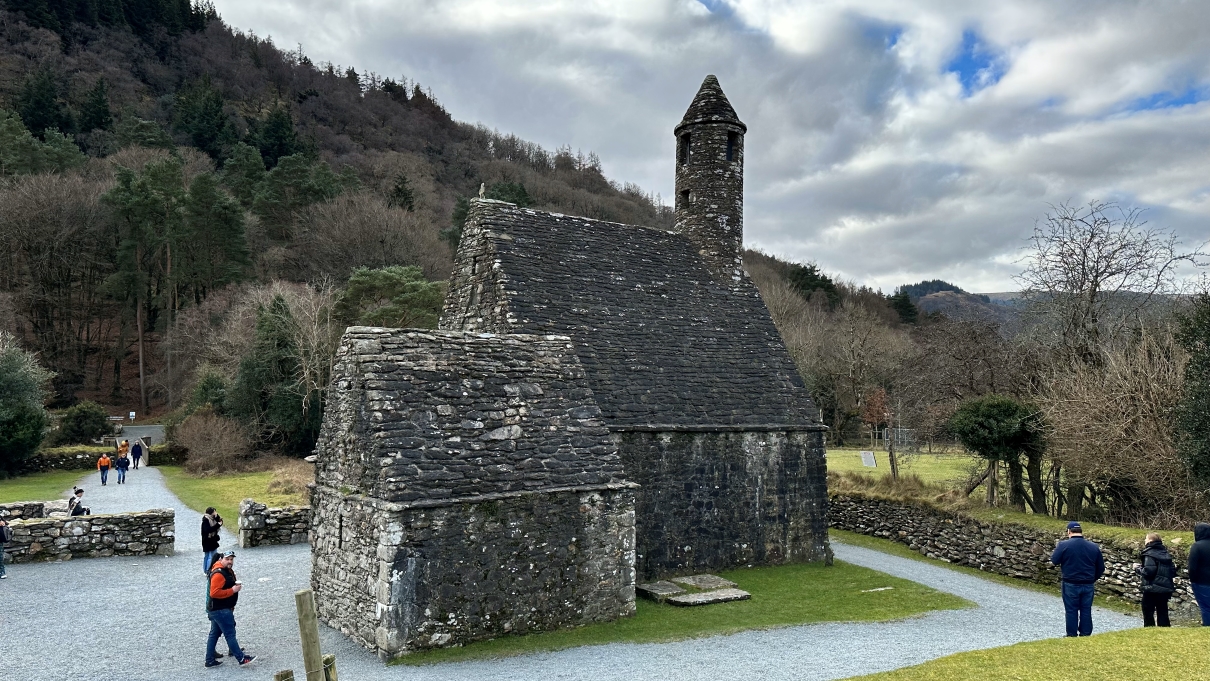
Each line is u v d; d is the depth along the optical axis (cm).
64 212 5738
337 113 11825
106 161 6931
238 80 11369
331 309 4606
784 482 1900
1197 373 1630
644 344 1853
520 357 1406
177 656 1101
